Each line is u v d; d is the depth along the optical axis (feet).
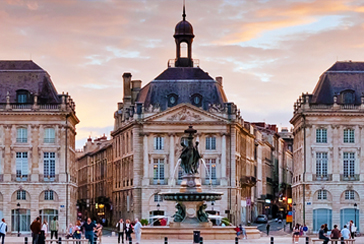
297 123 417.49
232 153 411.34
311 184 396.16
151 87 420.36
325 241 217.77
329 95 403.75
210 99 417.69
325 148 398.42
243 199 449.48
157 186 408.67
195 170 262.47
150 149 410.72
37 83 397.19
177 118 410.11
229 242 246.68
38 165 389.39
